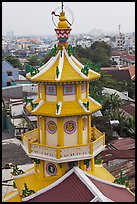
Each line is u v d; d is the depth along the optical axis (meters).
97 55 140.50
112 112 71.75
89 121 23.23
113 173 44.19
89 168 24.02
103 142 23.67
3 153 57.50
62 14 22.58
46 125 22.69
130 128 66.62
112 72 121.50
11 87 89.62
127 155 48.84
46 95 22.19
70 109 21.36
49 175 23.14
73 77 21.12
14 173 25.77
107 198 19.48
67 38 22.77
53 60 22.44
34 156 22.14
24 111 75.94
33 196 21.28
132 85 105.06
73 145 22.14
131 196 22.53
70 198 20.09
